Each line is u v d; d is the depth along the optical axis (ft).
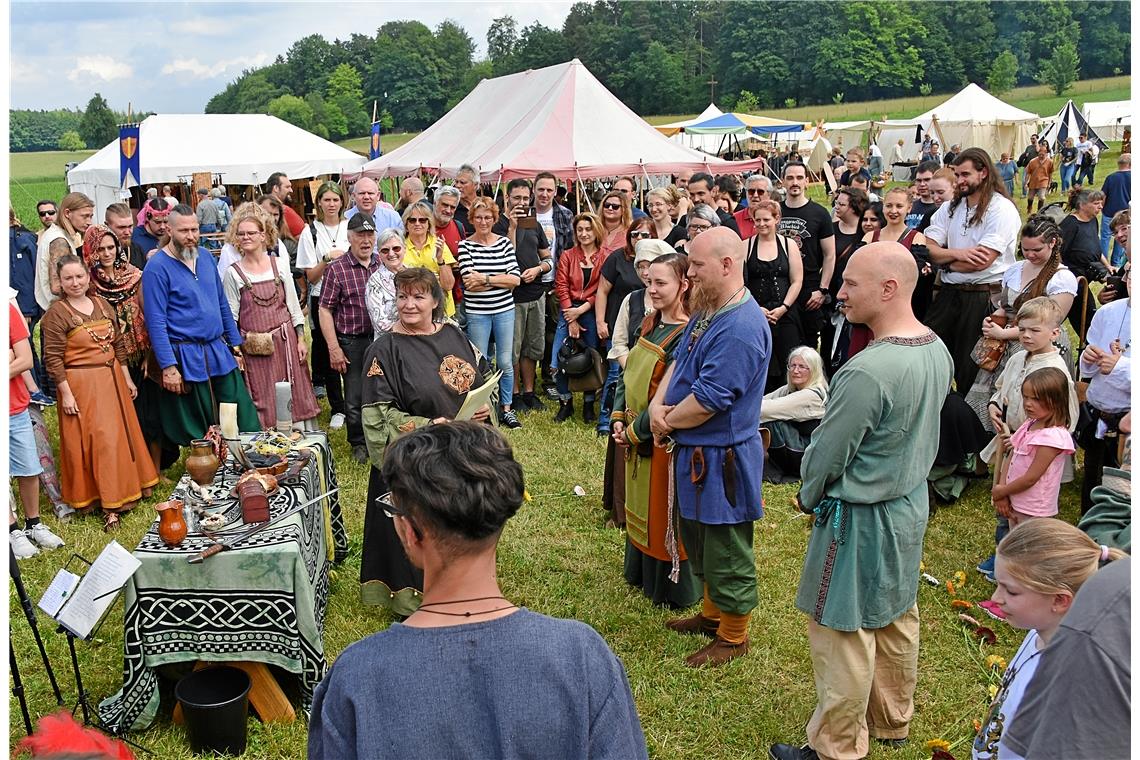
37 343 27.99
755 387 10.66
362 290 18.57
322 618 12.28
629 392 12.47
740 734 10.42
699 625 12.51
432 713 4.30
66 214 21.58
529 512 16.62
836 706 9.09
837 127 104.12
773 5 203.21
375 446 11.74
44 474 15.97
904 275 8.37
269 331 18.28
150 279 16.42
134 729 10.09
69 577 9.82
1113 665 4.58
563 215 25.30
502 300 20.70
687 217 21.43
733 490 10.81
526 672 4.38
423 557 4.69
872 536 8.65
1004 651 11.98
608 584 13.94
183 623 9.95
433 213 21.17
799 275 19.79
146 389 17.53
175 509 10.06
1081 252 21.91
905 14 200.95
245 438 13.23
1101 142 76.69
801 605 9.16
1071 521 15.75
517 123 35.88
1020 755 5.07
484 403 11.64
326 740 4.39
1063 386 12.64
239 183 48.78
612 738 4.44
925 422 8.56
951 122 90.99
